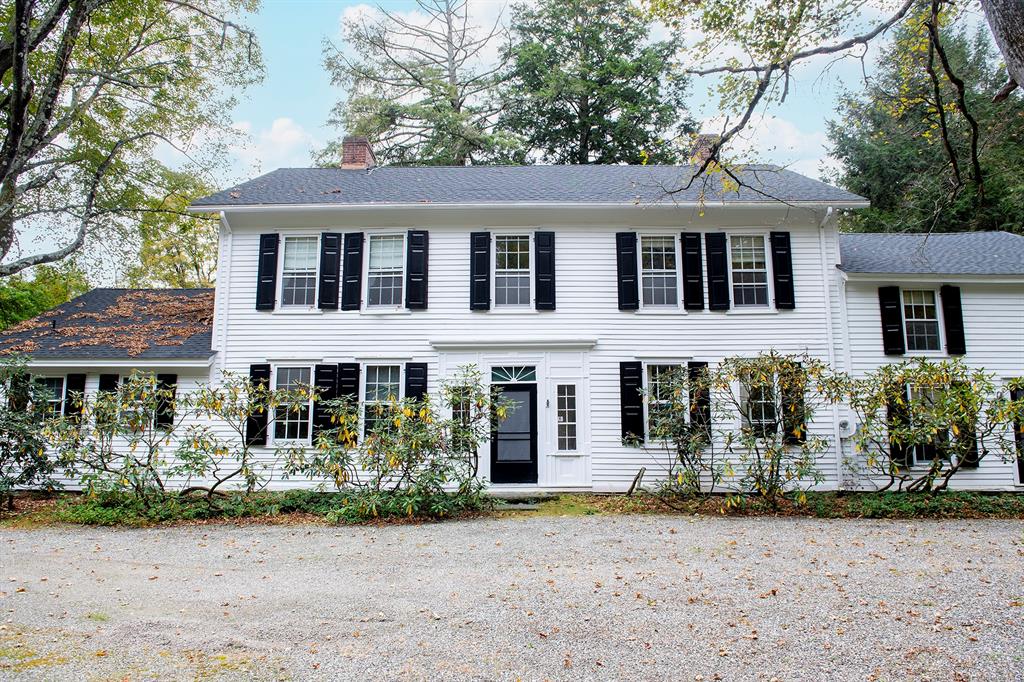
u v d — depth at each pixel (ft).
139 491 37.83
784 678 15.79
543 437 47.34
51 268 68.64
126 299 59.26
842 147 94.12
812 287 48.42
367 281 49.62
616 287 48.91
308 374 48.85
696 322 48.42
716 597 22.13
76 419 41.32
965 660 16.72
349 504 38.06
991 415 40.24
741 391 44.91
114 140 66.54
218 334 48.91
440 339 48.37
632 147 98.73
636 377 47.57
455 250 49.75
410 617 20.26
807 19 28.02
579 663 16.71
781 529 34.17
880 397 40.75
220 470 47.32
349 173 58.80
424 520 37.06
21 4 38.65
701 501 41.88
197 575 25.32
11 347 48.96
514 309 48.80
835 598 21.91
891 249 53.67
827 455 46.32
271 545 30.71
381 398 48.47
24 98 39.96
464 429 39.24
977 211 77.05
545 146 103.09
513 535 32.81
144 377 38.88
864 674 15.97
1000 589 22.76
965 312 48.37
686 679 15.76
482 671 16.20
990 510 38.81
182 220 74.64
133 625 19.53
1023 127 65.77
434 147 95.04
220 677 15.78
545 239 49.26
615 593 22.67
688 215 49.52
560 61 98.84
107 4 56.03
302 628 19.31
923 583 23.59
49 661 16.69
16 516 38.01
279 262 49.70
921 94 31.68
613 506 41.73
